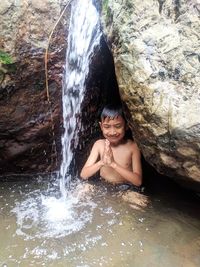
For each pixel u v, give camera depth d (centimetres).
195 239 246
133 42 226
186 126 204
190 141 205
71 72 312
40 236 254
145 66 220
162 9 229
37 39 301
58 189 319
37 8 300
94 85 329
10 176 340
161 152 223
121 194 303
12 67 294
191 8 223
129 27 231
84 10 293
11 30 291
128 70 227
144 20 229
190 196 295
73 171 349
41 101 314
